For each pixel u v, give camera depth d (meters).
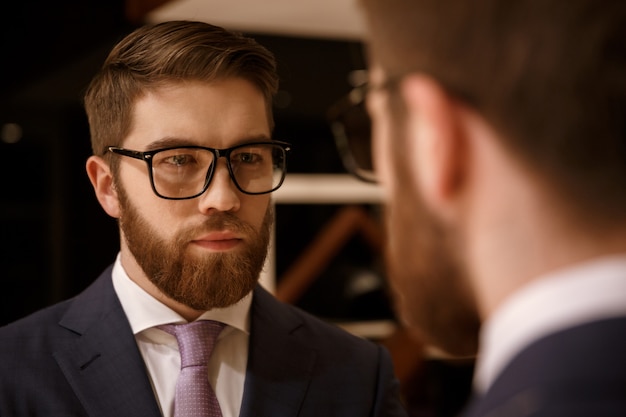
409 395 3.57
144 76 1.24
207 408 1.26
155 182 1.23
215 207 1.21
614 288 0.48
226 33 1.28
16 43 3.10
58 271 3.89
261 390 1.31
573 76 0.51
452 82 0.55
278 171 1.33
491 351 0.53
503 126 0.53
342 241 3.16
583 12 0.51
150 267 1.25
